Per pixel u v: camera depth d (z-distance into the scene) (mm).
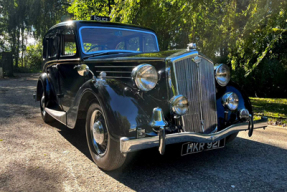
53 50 4574
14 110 6176
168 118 2699
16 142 3705
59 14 20578
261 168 2920
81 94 2945
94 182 2525
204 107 2904
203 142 2664
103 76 2859
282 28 5504
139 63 2977
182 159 3189
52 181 2520
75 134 4188
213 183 2543
